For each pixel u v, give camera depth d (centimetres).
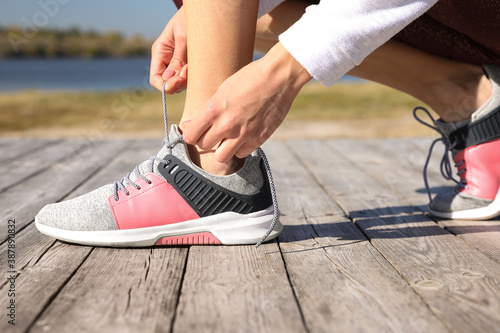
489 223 136
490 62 128
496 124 131
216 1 99
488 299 83
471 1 108
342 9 87
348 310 79
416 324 73
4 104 1038
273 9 133
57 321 75
